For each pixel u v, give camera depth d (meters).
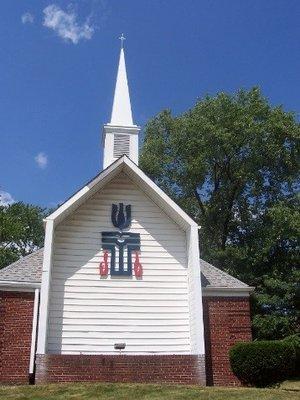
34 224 61.47
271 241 37.03
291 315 33.12
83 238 20.02
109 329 18.91
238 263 38.91
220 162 43.12
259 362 17.53
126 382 17.19
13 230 54.28
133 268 19.94
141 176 20.39
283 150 40.78
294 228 34.25
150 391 14.97
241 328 20.11
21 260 21.56
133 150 25.23
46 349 17.78
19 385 16.73
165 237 20.72
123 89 28.30
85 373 17.22
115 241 20.22
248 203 43.19
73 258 19.64
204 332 19.86
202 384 17.55
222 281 21.25
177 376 17.61
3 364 18.38
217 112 42.94
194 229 19.92
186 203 44.72
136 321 19.19
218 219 43.56
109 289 19.45
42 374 16.95
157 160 45.00
